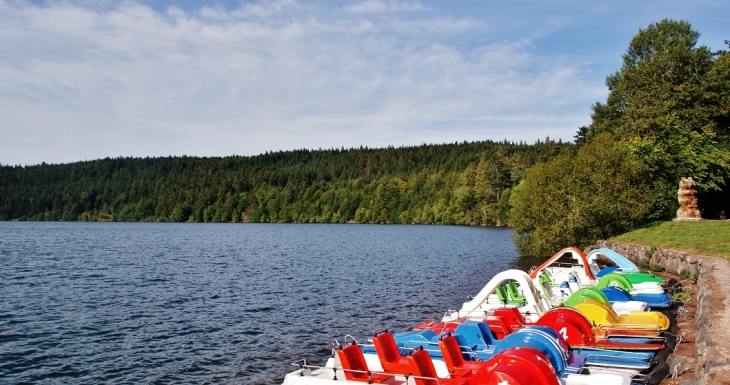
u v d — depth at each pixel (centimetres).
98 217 18238
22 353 1681
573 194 3794
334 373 998
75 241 7550
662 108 4106
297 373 1013
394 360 1039
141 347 1738
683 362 1091
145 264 4344
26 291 2916
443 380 933
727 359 782
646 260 2716
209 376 1435
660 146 3947
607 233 3728
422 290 2756
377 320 2052
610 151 3816
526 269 3541
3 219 18212
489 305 1633
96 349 1720
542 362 841
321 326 1973
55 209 18375
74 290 2941
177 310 2345
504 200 10788
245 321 2095
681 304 1820
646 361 1140
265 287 2989
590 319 1438
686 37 5159
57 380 1436
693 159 3938
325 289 2872
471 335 1162
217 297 2670
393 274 3484
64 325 2062
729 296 1270
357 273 3581
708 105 4325
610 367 1105
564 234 3769
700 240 2661
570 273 2169
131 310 2355
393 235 8712
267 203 16688
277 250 5838
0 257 4994
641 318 1449
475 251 5206
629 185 3716
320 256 5016
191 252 5603
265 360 1561
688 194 3656
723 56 4566
